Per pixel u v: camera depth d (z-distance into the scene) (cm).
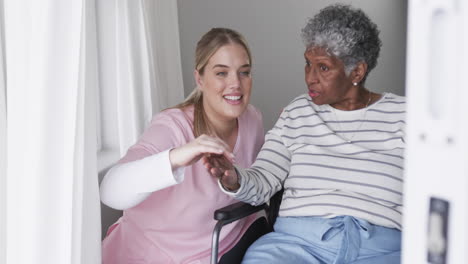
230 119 177
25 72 113
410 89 51
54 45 111
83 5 124
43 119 111
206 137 135
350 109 175
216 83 168
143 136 164
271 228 180
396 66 497
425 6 49
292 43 446
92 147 131
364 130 169
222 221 152
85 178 130
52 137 112
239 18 437
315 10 442
